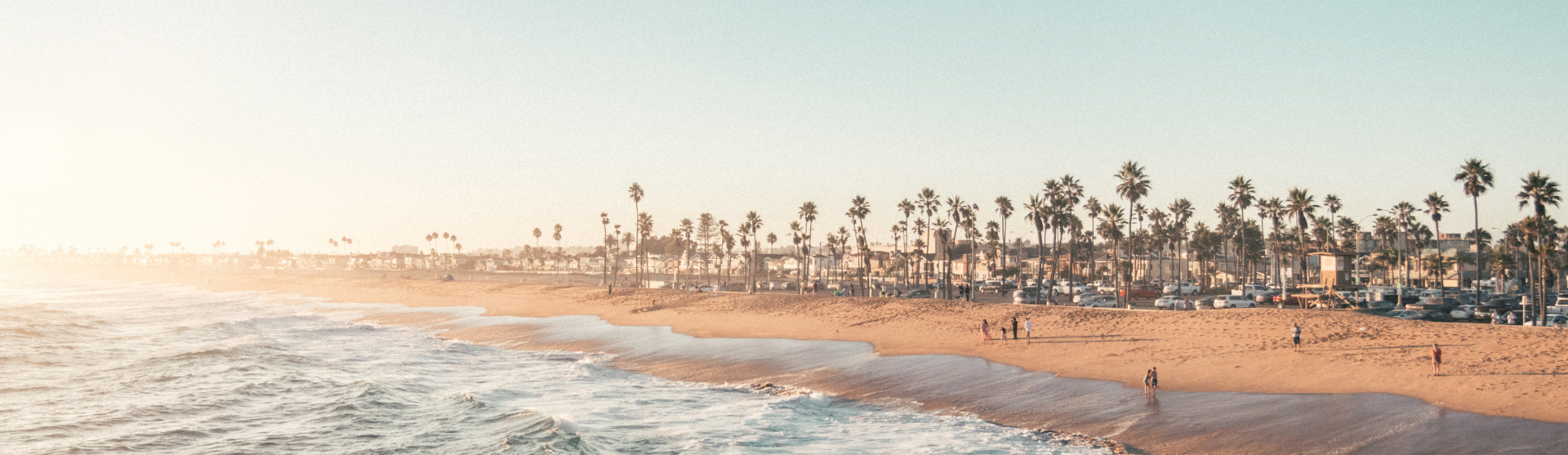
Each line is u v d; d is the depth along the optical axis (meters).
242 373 44.38
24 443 28.69
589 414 32.69
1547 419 24.41
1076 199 102.88
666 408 33.97
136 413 33.88
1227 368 35.34
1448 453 22.16
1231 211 155.25
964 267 178.38
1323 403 28.58
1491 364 30.83
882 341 51.53
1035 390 34.25
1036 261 182.50
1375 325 39.66
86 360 49.81
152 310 106.75
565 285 128.75
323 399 36.88
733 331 62.22
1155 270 176.75
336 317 90.94
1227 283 149.88
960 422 29.89
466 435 29.59
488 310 97.44
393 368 47.34
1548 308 69.12
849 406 33.47
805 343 52.91
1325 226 146.38
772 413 32.22
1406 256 137.50
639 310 83.31
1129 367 37.47
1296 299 68.44
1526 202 75.00
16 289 188.00
